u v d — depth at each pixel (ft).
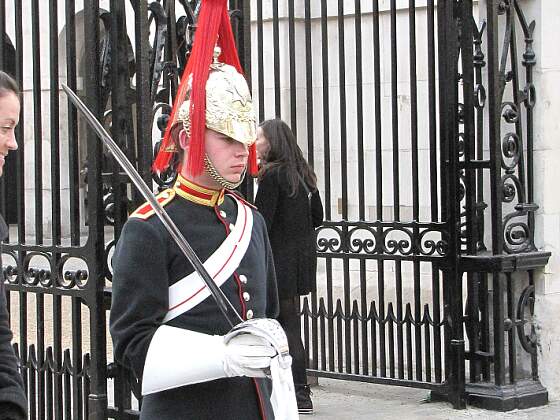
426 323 21.39
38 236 15.60
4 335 8.64
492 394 20.48
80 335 15.33
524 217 21.25
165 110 15.61
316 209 20.94
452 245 20.76
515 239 20.74
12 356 8.66
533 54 20.89
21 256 15.81
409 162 27.35
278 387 8.79
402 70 27.37
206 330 9.23
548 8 20.94
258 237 9.89
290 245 20.11
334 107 28.60
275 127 20.16
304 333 23.49
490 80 20.30
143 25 14.99
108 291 14.93
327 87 22.65
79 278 15.14
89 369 15.12
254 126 9.52
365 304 22.40
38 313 15.69
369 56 28.09
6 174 16.92
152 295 9.11
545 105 20.94
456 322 20.74
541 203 20.99
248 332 8.86
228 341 8.89
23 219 15.84
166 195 9.57
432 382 21.53
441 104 20.85
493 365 21.12
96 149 14.74
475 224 20.76
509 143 20.61
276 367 8.80
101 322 14.82
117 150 9.08
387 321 22.06
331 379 24.32
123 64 15.02
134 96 15.34
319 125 28.71
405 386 21.54
